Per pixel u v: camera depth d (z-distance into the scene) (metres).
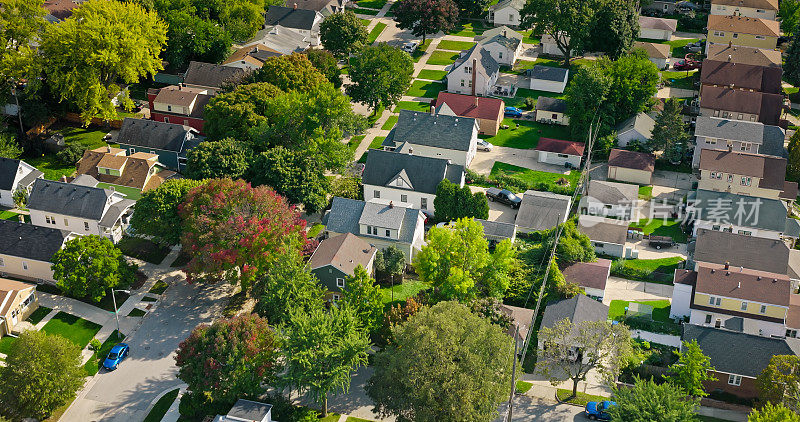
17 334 96.81
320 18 179.12
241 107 127.31
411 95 159.12
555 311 97.62
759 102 144.12
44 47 133.50
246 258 98.50
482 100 145.12
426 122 134.00
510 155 138.88
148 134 130.12
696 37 185.88
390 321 91.56
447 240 98.38
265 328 85.75
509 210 122.94
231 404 84.69
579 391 90.44
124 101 138.75
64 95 132.75
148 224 105.25
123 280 101.31
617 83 141.25
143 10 144.75
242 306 101.31
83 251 99.81
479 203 115.00
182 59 158.50
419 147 132.75
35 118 135.25
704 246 108.75
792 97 160.62
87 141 137.38
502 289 99.94
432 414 77.38
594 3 161.00
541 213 116.94
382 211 108.81
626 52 163.62
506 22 188.75
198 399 84.62
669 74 167.62
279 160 116.12
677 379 87.12
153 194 105.75
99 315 99.94
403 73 147.75
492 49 170.50
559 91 160.62
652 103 146.00
